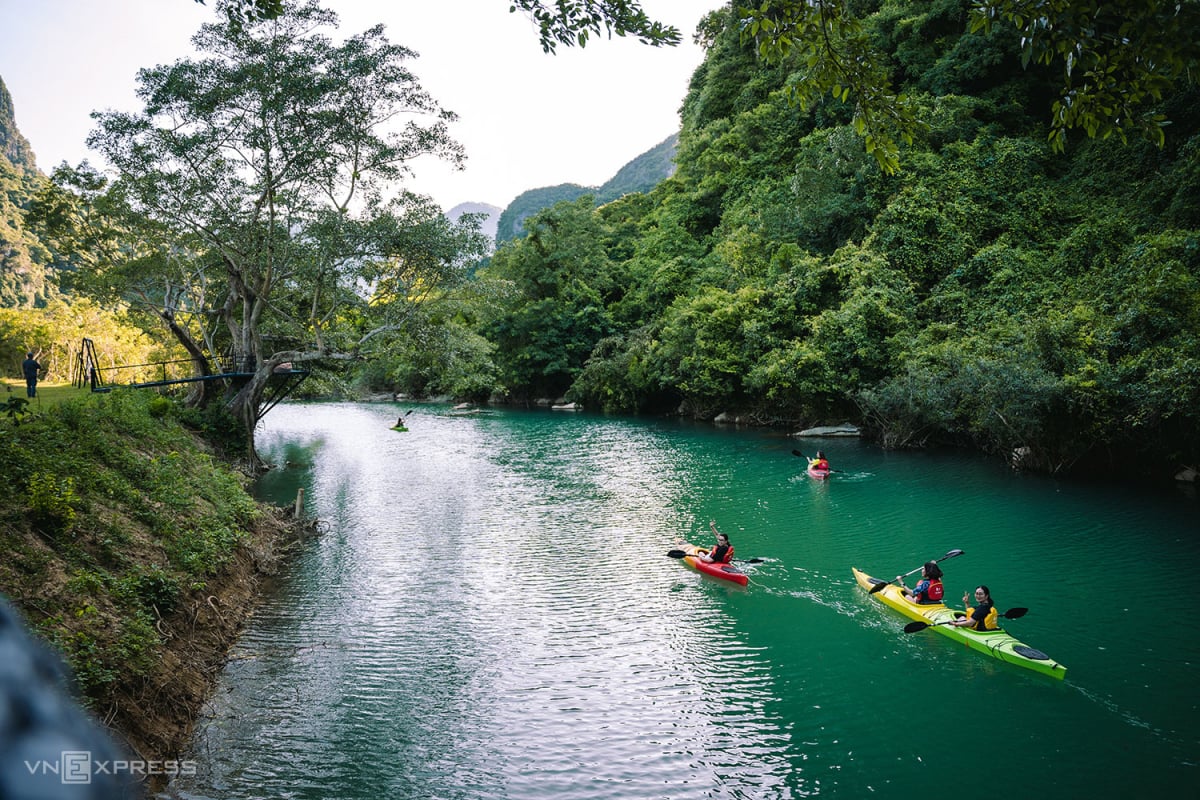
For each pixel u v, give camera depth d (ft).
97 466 47.85
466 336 108.47
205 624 41.27
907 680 39.63
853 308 132.36
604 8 26.55
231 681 38.40
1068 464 92.07
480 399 250.98
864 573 55.88
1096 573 55.52
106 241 96.37
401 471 103.81
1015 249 130.62
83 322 193.98
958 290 131.13
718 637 45.06
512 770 31.55
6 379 107.45
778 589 53.11
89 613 31.99
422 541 66.28
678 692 38.37
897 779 31.14
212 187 84.69
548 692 38.29
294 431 157.79
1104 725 35.12
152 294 107.34
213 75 82.84
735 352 157.07
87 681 28.55
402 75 87.04
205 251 103.76
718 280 188.75
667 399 198.29
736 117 234.79
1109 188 134.92
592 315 229.66
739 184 215.92
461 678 39.60
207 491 59.77
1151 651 42.57
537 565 59.00
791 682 39.42
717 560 57.31
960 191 144.56
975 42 161.68
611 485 91.66
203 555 46.70
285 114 86.12
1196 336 81.76
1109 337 88.79
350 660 41.52
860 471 98.17
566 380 241.14
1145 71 21.71
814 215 160.86
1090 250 116.47
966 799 29.84
